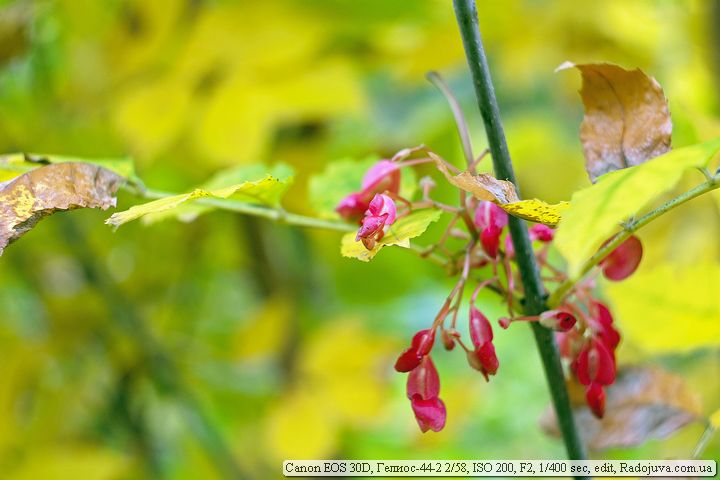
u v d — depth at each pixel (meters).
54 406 0.93
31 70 0.87
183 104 0.79
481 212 0.60
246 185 0.58
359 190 0.66
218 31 0.81
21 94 0.88
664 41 0.97
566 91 1.05
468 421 1.12
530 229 0.63
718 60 0.81
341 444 0.94
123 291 0.99
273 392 0.94
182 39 0.84
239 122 0.78
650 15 0.97
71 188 0.59
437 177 0.90
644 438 0.66
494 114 0.60
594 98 0.60
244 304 1.17
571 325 0.59
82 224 0.95
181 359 0.99
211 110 0.79
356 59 0.89
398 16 0.86
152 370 0.95
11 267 0.96
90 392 0.96
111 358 0.96
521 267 0.61
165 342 0.99
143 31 0.84
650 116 0.60
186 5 0.85
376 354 0.90
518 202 0.56
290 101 0.79
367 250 0.59
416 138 0.93
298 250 1.02
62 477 0.82
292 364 0.92
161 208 0.58
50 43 0.87
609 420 0.66
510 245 0.62
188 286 1.05
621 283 0.65
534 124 1.10
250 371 0.99
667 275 0.64
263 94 0.79
